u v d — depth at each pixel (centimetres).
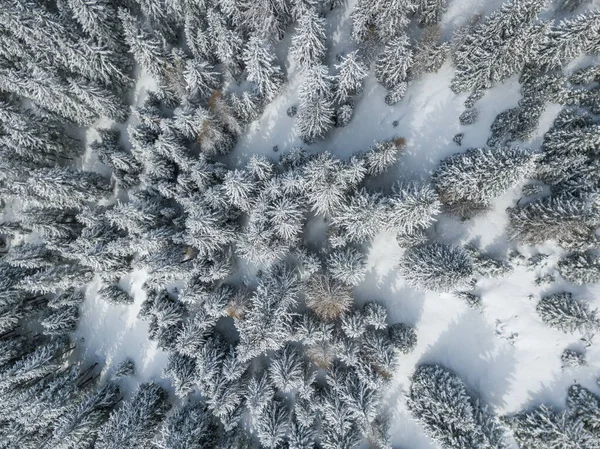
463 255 2350
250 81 2844
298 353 2664
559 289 2433
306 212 2625
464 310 2600
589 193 2178
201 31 2644
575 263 2336
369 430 2511
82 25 2616
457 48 2492
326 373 2611
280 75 2719
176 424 2653
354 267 2411
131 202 2658
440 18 2634
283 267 2658
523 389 2469
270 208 2453
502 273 2491
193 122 2583
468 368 2572
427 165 2681
